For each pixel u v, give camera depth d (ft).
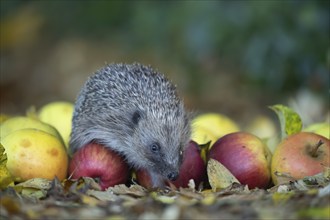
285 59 57.00
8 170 30.76
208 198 27.48
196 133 36.96
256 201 26.99
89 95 36.52
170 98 35.45
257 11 57.52
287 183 31.01
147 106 35.29
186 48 62.80
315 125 37.73
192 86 65.57
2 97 73.31
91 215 25.44
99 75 37.01
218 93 65.62
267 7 57.26
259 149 32.83
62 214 25.57
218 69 65.46
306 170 31.81
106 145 34.65
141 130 34.94
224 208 25.80
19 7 79.30
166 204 26.25
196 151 33.65
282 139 35.19
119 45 72.43
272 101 62.49
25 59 76.64
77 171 32.55
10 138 32.17
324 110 55.77
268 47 57.16
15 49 77.66
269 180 33.17
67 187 29.68
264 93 63.10
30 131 32.48
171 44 65.36
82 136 35.70
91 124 35.47
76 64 74.49
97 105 35.88
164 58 65.77
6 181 29.04
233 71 65.10
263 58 57.41
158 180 34.19
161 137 34.58
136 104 35.40
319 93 56.18
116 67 36.91
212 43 59.36
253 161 32.48
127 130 34.99
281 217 25.23
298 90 57.77
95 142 34.94
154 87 35.63
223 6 59.26
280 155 32.35
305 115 51.67
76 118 36.63
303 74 56.85
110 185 32.99
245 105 64.39
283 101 59.31
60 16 77.66
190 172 33.37
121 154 34.65
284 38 56.75
